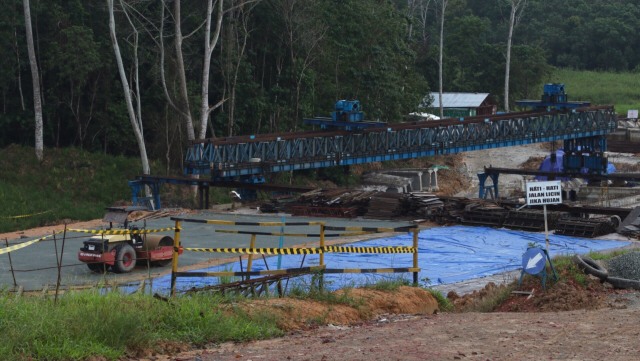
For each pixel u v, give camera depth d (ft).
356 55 229.45
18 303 39.52
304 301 50.31
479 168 247.50
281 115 210.18
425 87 274.16
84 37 177.88
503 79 330.13
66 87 187.11
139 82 196.44
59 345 35.09
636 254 68.85
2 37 176.35
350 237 102.53
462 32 339.98
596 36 414.00
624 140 272.72
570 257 72.74
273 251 53.78
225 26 203.72
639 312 50.62
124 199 172.14
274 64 220.43
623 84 377.71
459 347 38.01
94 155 182.50
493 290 65.16
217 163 134.51
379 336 41.88
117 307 40.01
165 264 80.18
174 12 186.80
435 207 119.55
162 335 39.73
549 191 67.05
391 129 154.10
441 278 77.92
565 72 399.65
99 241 74.33
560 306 58.75
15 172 168.14
